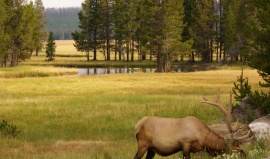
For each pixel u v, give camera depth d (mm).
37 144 48062
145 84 139125
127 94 110875
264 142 30172
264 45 51781
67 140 52312
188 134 24953
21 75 196500
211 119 66438
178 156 31938
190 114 72062
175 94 110875
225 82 143750
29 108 83000
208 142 25094
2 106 85812
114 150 40562
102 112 76500
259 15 52062
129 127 63469
